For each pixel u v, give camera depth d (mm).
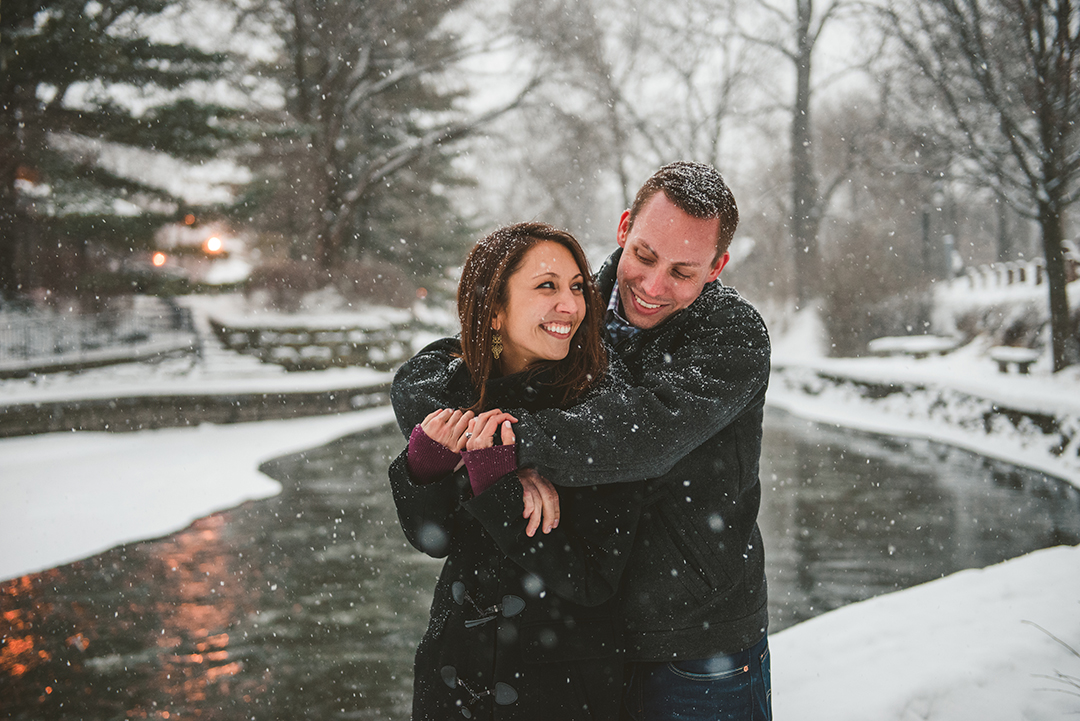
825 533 8109
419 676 1451
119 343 21734
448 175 31578
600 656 1325
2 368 17469
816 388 21469
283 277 25234
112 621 6090
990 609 3395
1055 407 12203
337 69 25609
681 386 1333
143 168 22250
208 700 4789
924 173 17812
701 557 1413
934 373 18562
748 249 35812
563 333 1368
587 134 29047
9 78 19328
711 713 1447
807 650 3094
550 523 1280
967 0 13367
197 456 13383
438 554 1416
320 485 11094
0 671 5238
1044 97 13086
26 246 21797
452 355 1629
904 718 2508
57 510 9633
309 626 5941
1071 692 2607
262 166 27484
